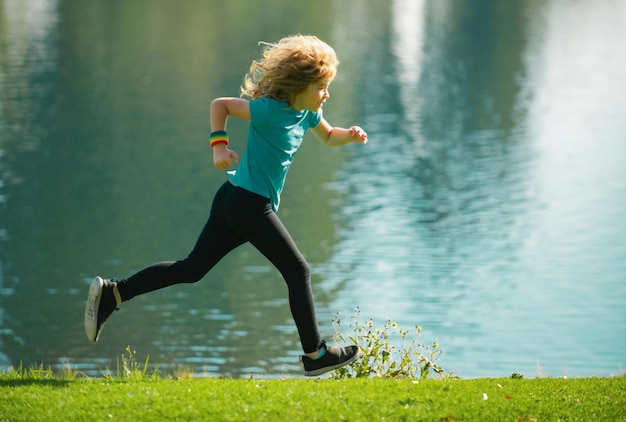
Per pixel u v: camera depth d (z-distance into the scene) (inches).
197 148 3228.3
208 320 1743.4
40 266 2113.7
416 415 310.2
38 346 1598.2
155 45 5265.8
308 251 2171.5
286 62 311.4
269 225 314.7
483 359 1451.8
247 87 325.1
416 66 4813.0
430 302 1780.3
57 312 1795.0
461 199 2623.0
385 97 4101.9
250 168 314.2
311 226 2386.8
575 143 3304.6
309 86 313.7
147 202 2655.0
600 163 2999.5
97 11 6653.5
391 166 3029.0
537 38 5693.9
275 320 1732.3
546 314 1702.8
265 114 309.6
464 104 3976.4
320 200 2647.6
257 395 325.1
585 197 2605.8
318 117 334.0
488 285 1899.6
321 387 338.6
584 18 6481.3
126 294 323.0
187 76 4409.5
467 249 2164.1
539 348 1519.4
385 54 5147.6
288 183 2849.4
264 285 1978.3
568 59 4992.6
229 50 5059.1
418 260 2079.2
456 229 2332.7
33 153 3181.6
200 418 302.8
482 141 3356.3
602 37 5684.1
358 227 2369.6
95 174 2947.8
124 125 3553.2
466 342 1546.5
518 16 6638.8
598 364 1435.8
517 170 2945.4
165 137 3378.4
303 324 321.7
